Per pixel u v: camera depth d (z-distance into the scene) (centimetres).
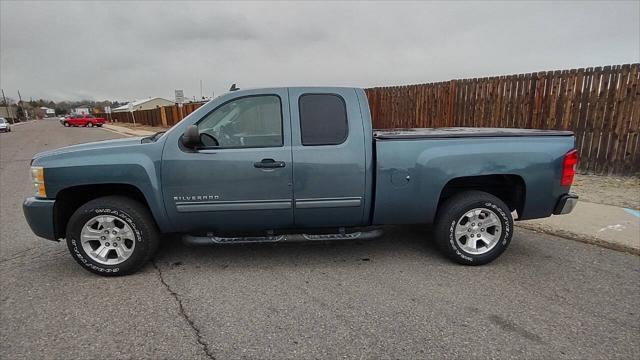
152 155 356
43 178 356
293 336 272
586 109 703
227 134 365
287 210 370
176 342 268
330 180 365
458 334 271
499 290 334
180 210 363
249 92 367
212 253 427
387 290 338
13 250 445
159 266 395
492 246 384
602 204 561
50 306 318
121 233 369
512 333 271
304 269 384
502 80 817
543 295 324
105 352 258
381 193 370
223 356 252
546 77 745
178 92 2158
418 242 456
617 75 658
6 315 304
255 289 343
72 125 4906
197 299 327
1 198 738
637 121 649
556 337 266
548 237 464
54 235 370
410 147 367
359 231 394
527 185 376
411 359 246
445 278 359
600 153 700
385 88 1151
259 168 357
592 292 328
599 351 250
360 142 366
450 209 379
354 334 274
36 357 253
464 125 912
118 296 334
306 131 364
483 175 386
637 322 282
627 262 389
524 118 789
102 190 390
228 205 363
